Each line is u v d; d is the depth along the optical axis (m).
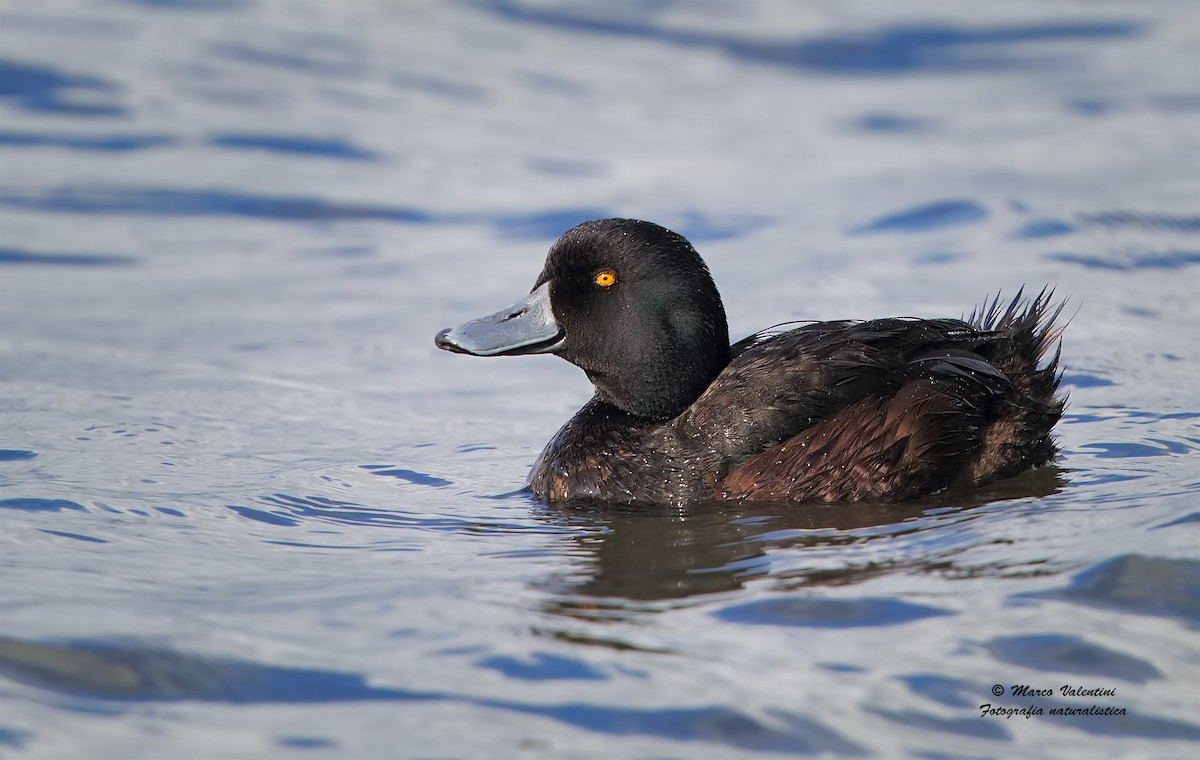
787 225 17.78
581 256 9.80
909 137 21.41
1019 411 9.31
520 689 6.12
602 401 10.16
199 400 12.09
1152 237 16.48
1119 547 7.41
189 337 14.17
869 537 8.17
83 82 21.97
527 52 24.97
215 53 23.67
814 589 7.21
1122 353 12.52
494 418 11.88
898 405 9.05
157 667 6.27
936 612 6.79
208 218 18.33
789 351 9.56
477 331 9.98
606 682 6.18
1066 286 14.78
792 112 22.69
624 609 7.05
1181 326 13.34
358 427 11.48
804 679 6.18
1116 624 6.58
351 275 16.45
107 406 11.78
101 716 5.85
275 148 20.48
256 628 6.75
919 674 6.20
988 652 6.37
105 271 16.47
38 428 11.02
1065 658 6.30
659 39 25.84
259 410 11.88
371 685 6.15
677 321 9.70
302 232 18.02
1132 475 9.23
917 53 25.48
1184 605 6.73
